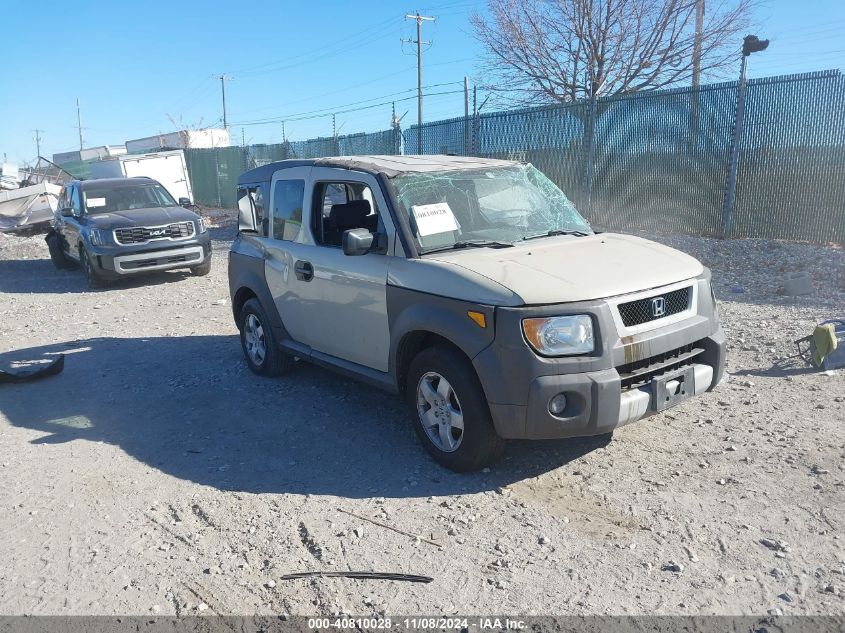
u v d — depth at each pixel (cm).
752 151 1212
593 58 2312
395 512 413
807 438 471
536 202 557
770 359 638
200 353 789
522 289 407
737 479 425
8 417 608
